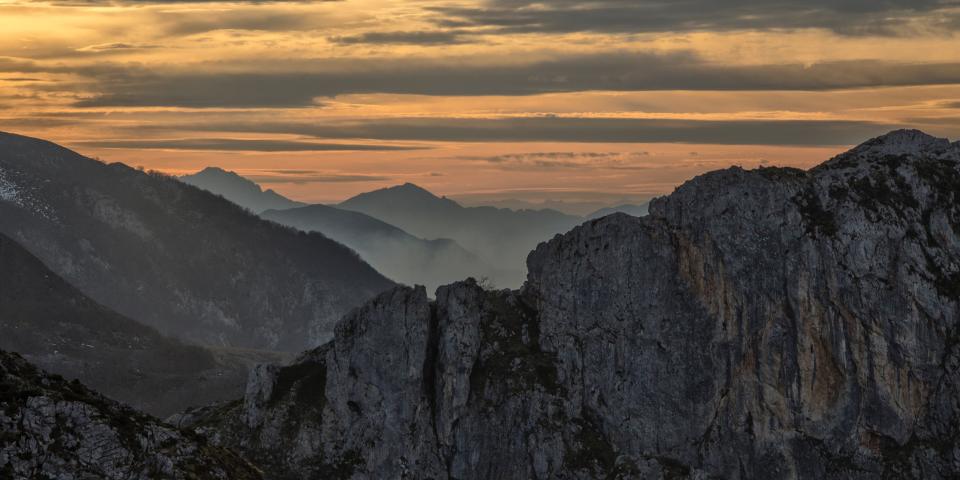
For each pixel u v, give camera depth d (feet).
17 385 633.20
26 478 606.96
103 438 633.20
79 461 623.77
